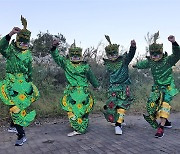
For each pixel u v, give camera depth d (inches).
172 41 246.8
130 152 213.9
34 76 418.0
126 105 277.9
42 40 549.3
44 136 266.4
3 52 238.5
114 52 279.3
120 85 281.4
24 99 245.1
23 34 244.5
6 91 242.7
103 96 433.4
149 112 270.2
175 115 372.2
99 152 215.6
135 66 295.4
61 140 251.6
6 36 231.1
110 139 251.8
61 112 360.2
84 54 536.7
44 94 397.1
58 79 468.1
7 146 237.0
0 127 303.1
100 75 476.7
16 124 238.8
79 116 269.3
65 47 548.1
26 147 232.8
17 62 244.5
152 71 273.7
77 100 271.3
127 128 294.7
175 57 256.5
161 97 263.4
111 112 278.5
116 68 281.3
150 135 264.7
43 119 342.0
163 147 225.5
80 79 275.9
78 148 226.7
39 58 509.7
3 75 370.6
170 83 268.8
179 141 243.4
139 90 477.1
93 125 310.5
